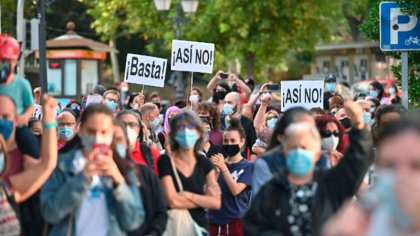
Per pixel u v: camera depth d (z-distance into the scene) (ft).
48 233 34.22
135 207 32.50
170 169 40.14
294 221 30.07
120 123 34.50
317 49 221.66
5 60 36.50
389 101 93.61
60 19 223.71
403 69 59.72
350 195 30.40
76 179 31.63
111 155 33.47
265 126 59.67
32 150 34.94
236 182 48.21
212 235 48.26
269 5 156.04
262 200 30.50
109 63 245.45
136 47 241.76
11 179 33.32
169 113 63.31
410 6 58.70
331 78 84.23
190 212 40.60
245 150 63.52
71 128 49.60
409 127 19.44
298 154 29.66
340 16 169.78
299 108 33.73
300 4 157.58
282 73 250.78
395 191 19.06
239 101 65.62
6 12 179.52
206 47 71.41
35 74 156.87
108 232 32.50
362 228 19.35
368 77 223.71
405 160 19.20
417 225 18.97
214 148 54.03
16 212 32.83
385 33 59.67
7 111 33.94
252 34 160.45
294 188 30.30
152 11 166.40
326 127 38.65
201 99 79.77
